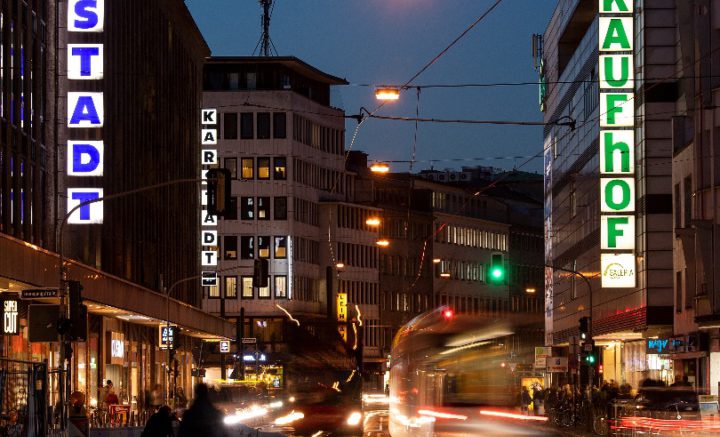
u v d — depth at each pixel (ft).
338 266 385.29
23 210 163.43
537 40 384.06
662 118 235.81
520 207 576.61
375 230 458.09
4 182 153.38
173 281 276.62
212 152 324.19
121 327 228.84
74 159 178.91
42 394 83.15
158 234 258.78
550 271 360.28
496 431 122.93
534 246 577.43
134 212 233.76
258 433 124.88
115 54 215.92
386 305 465.06
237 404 170.30
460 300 514.68
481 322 125.90
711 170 186.29
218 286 402.31
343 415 188.44
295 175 408.46
